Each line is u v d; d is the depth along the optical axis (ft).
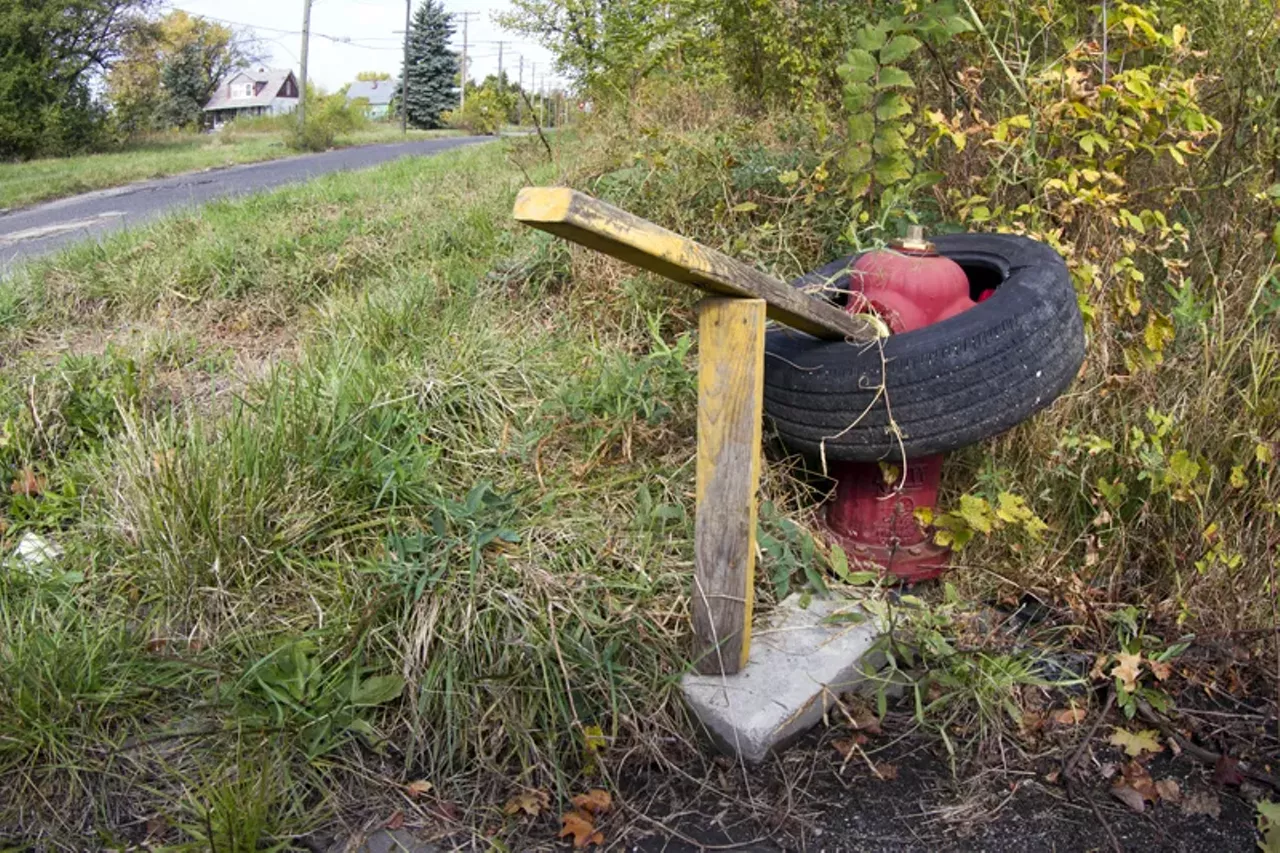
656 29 27.09
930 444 9.08
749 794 7.84
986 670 8.57
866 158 11.68
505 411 11.82
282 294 17.31
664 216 15.71
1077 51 12.03
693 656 8.44
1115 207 11.73
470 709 8.15
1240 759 8.13
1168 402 10.89
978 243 10.98
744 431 7.72
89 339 16.42
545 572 8.95
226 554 9.38
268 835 7.23
